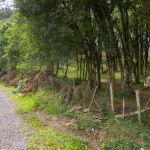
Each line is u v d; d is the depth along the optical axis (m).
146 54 22.42
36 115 12.07
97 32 14.72
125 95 14.70
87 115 10.09
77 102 12.05
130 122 8.95
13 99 16.78
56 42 12.85
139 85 20.02
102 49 13.30
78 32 13.73
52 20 11.58
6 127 10.20
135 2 15.04
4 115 12.26
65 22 12.03
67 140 8.60
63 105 12.02
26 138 8.88
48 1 11.47
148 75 19.73
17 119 11.49
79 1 11.75
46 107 12.85
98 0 12.71
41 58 17.80
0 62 34.12
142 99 14.18
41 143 8.36
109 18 13.67
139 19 20.34
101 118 9.52
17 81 24.34
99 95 13.72
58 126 10.22
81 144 8.29
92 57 16.42
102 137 8.46
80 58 22.97
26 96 16.69
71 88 13.10
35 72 20.73
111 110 10.21
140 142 7.56
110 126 8.87
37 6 11.46
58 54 15.05
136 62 21.38
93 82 16.86
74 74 28.30
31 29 13.29
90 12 14.38
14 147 8.02
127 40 15.67
